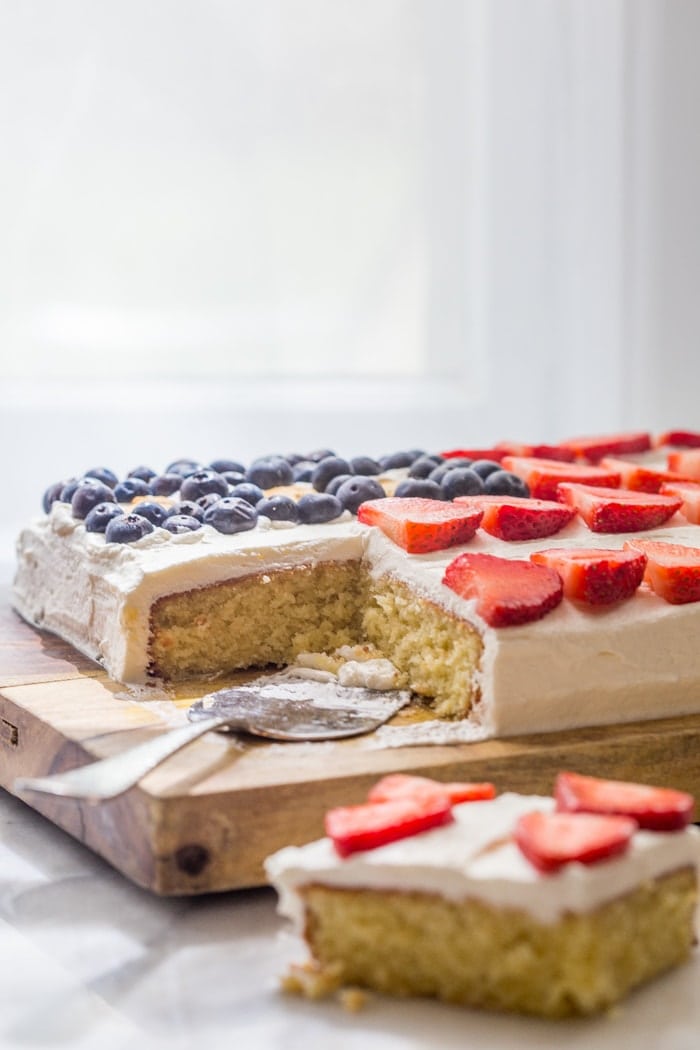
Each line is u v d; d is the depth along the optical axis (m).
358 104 5.09
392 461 3.49
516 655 2.42
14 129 4.79
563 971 1.77
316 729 2.41
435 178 5.20
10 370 4.92
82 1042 1.78
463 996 1.85
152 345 5.04
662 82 5.21
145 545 2.84
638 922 1.84
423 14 5.09
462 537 2.79
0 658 2.90
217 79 4.94
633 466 3.38
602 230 5.32
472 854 1.83
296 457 3.49
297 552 2.86
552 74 5.22
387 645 2.80
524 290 5.32
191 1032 1.80
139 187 4.93
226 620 2.82
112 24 4.82
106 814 2.24
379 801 2.00
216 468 3.37
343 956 1.90
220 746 2.33
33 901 2.20
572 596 2.54
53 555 3.11
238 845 2.14
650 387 5.41
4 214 4.82
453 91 5.17
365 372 5.25
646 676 2.52
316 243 5.12
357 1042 1.76
